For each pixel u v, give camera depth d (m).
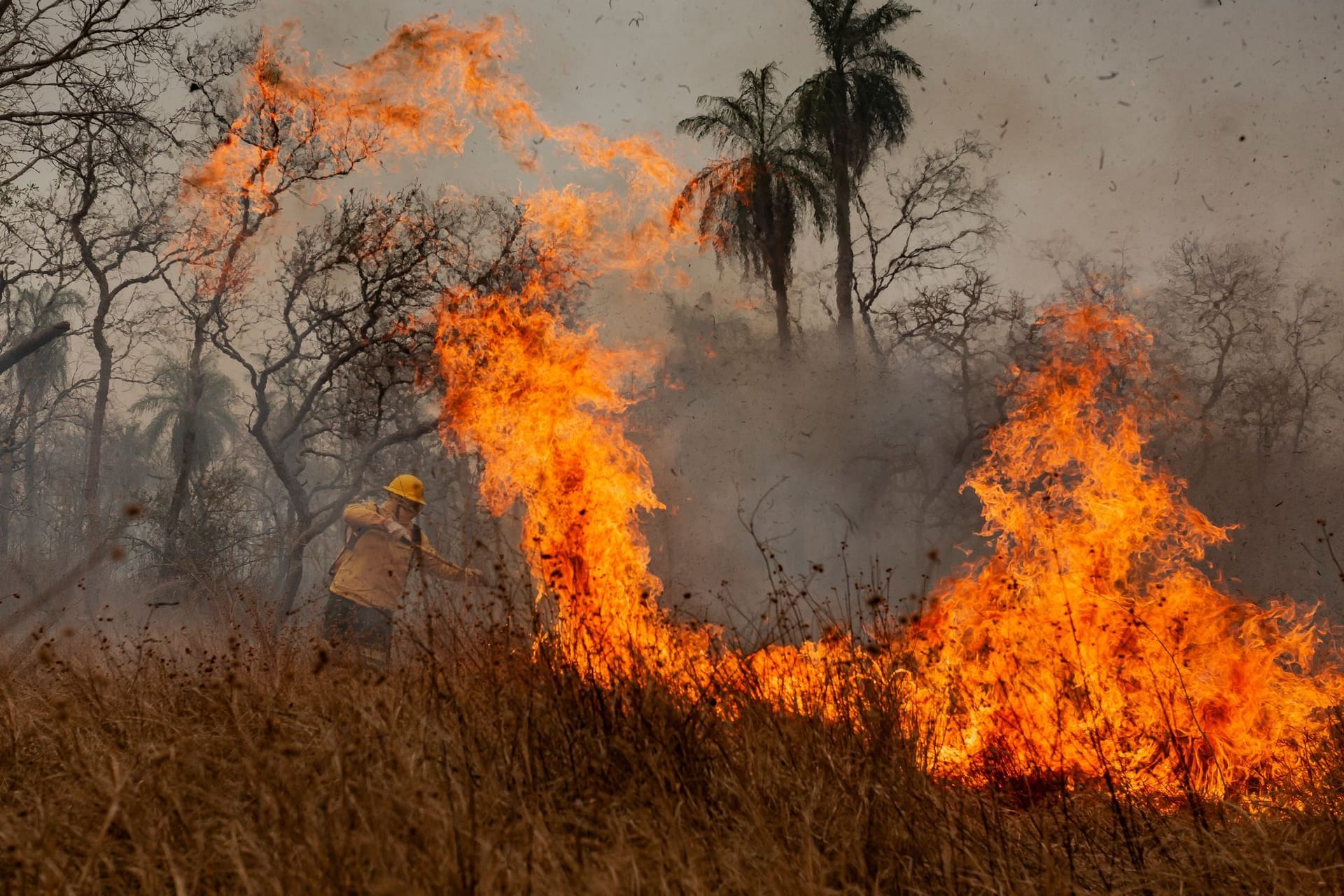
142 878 2.80
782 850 3.16
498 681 4.46
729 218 26.94
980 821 3.68
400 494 7.80
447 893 2.68
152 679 5.21
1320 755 4.77
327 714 4.30
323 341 18.86
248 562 19.97
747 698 4.39
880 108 27.23
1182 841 3.65
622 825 3.25
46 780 3.78
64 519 29.53
